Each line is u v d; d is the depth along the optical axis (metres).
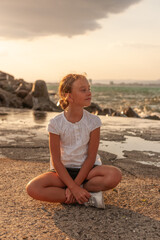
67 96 2.11
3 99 13.02
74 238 1.62
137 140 4.98
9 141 4.70
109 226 1.78
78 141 2.15
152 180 2.78
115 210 2.03
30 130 5.88
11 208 2.03
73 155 2.17
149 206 2.12
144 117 9.76
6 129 5.96
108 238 1.63
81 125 2.14
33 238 1.61
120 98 27.73
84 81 2.08
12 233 1.66
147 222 1.85
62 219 1.87
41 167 3.16
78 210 2.02
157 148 4.35
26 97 13.28
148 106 17.62
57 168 2.10
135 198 2.27
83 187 2.18
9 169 3.04
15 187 2.47
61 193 2.08
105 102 21.17
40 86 13.28
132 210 2.04
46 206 2.08
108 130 6.07
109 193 2.37
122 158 3.71
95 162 2.30
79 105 2.10
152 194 2.37
